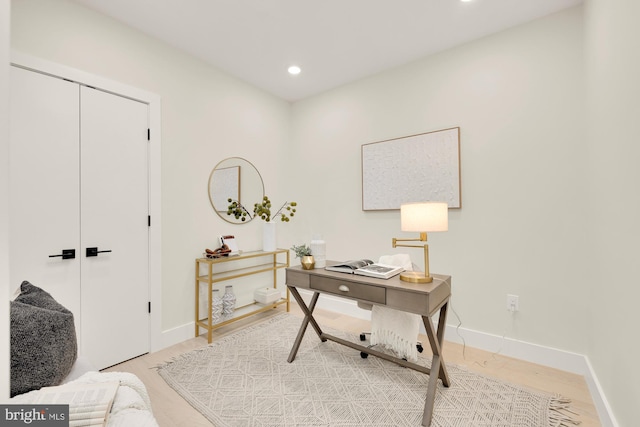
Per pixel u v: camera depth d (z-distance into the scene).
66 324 1.19
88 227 2.08
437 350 1.71
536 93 2.22
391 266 2.15
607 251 1.53
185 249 2.67
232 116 3.12
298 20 2.26
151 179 2.43
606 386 1.54
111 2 2.04
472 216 2.50
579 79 2.06
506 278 2.35
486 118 2.43
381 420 1.58
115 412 0.92
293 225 3.80
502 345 2.34
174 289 2.58
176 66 2.62
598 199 1.70
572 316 2.09
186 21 2.26
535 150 2.22
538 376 2.01
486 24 2.30
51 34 1.92
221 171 3.01
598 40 1.64
